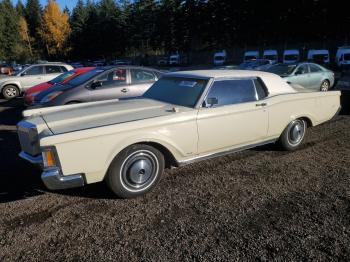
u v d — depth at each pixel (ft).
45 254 9.50
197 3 195.00
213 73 15.31
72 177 11.50
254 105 15.39
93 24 253.65
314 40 161.58
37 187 13.88
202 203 12.29
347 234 10.26
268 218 11.21
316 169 15.46
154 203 12.35
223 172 15.16
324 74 40.06
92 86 24.58
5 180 14.67
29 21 276.00
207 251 9.51
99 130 11.60
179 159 13.78
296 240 9.98
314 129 22.80
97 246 9.82
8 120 28.43
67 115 13.25
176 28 208.85
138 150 12.51
